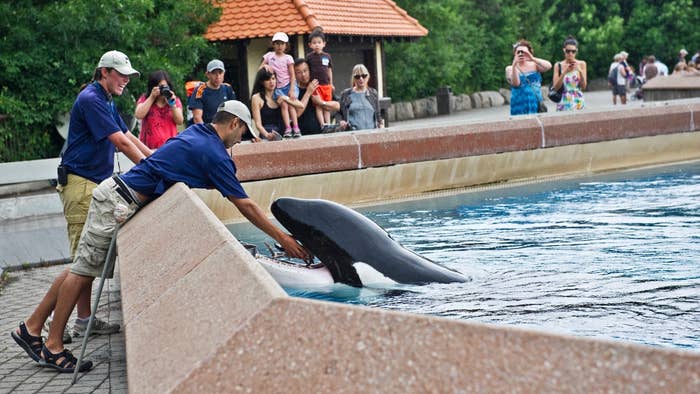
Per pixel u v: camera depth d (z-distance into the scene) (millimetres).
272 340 2975
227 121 7266
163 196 6746
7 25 26156
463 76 59938
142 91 27078
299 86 17578
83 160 8547
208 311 3479
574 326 6141
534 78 18656
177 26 29953
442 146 14711
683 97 31469
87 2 26312
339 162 13883
